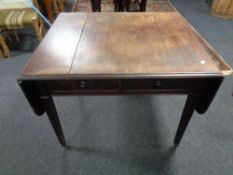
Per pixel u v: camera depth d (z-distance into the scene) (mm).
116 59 846
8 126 1388
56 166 1146
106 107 1540
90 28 1107
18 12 2090
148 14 1280
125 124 1396
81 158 1183
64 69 791
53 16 3119
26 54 2252
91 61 835
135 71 780
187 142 1260
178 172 1104
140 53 884
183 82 819
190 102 923
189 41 976
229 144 1247
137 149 1228
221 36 2531
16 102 1588
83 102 1588
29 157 1193
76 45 944
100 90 862
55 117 1021
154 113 1481
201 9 3406
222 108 1507
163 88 852
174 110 1503
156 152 1208
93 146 1251
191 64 813
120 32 1064
